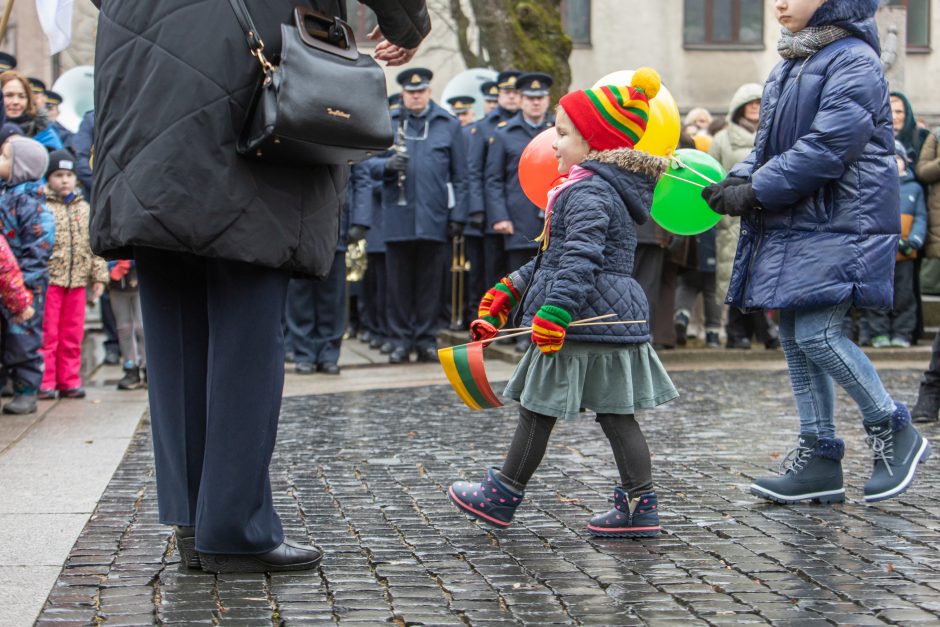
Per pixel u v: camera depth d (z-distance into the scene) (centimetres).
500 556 411
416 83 1092
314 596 358
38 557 401
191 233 349
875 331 1191
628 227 444
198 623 331
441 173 1102
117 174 357
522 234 1094
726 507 491
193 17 354
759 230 500
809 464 496
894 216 486
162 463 386
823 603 354
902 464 490
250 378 369
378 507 490
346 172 392
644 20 2659
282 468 580
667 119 505
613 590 369
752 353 1130
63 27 473
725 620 338
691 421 737
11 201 762
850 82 475
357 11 2334
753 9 2680
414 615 341
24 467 570
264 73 352
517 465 442
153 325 382
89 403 834
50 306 849
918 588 369
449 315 1325
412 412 789
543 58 1641
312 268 372
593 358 438
